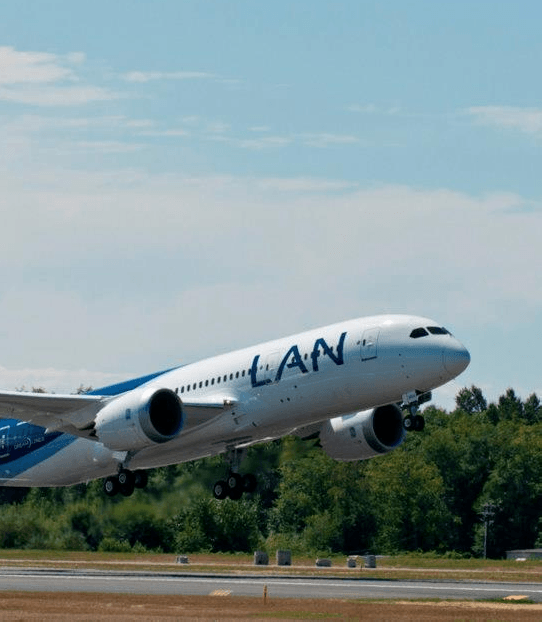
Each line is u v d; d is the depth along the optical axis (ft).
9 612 187.93
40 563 379.35
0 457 345.92
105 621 173.27
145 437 282.56
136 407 283.18
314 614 187.01
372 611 192.65
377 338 266.16
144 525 447.42
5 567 348.38
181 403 285.23
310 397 275.80
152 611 191.11
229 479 318.65
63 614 185.06
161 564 388.57
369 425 308.19
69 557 417.28
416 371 260.21
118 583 258.57
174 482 409.08
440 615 186.70
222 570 343.67
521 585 268.62
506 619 180.45
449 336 264.93
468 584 269.85
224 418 291.79
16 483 347.97
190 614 186.09
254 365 288.51
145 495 420.36
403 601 213.25
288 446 349.82
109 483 318.65
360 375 267.18
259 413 285.84
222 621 174.29
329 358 271.69
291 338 286.25
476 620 178.70
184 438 301.43
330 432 314.35
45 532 448.65
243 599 214.28
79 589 238.68
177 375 309.83
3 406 310.04
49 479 339.57
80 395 324.19
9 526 450.71
